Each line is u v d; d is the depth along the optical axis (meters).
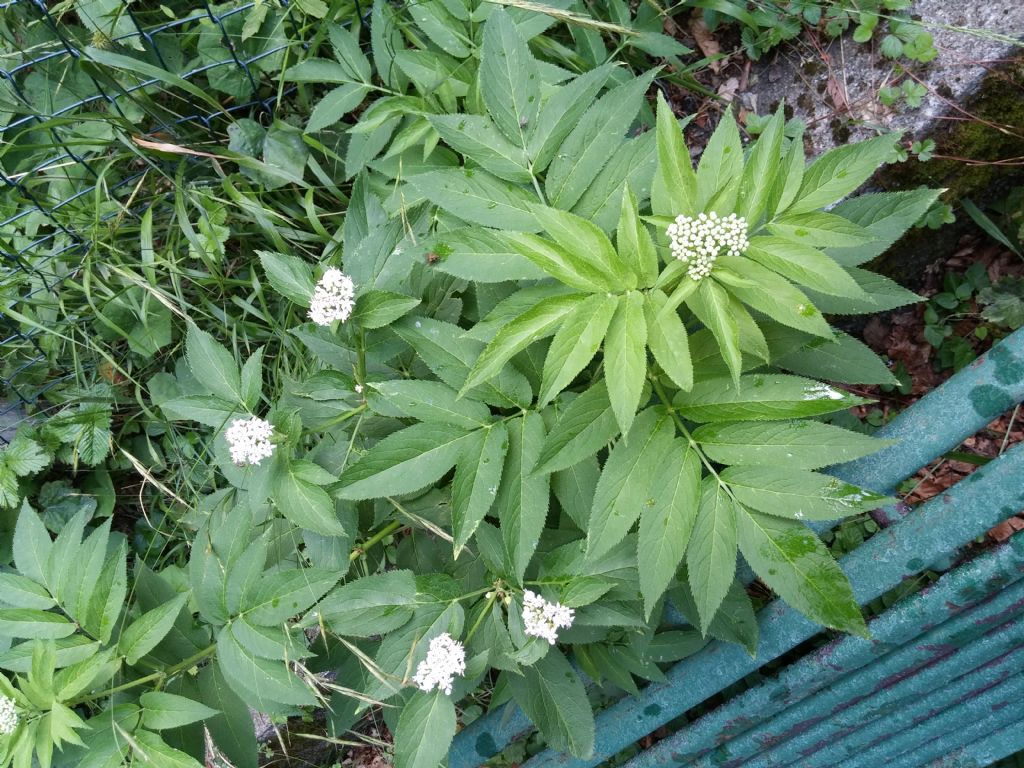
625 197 0.64
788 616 0.79
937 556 0.72
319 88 1.18
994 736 0.80
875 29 1.08
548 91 0.93
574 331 0.63
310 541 0.80
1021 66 0.98
